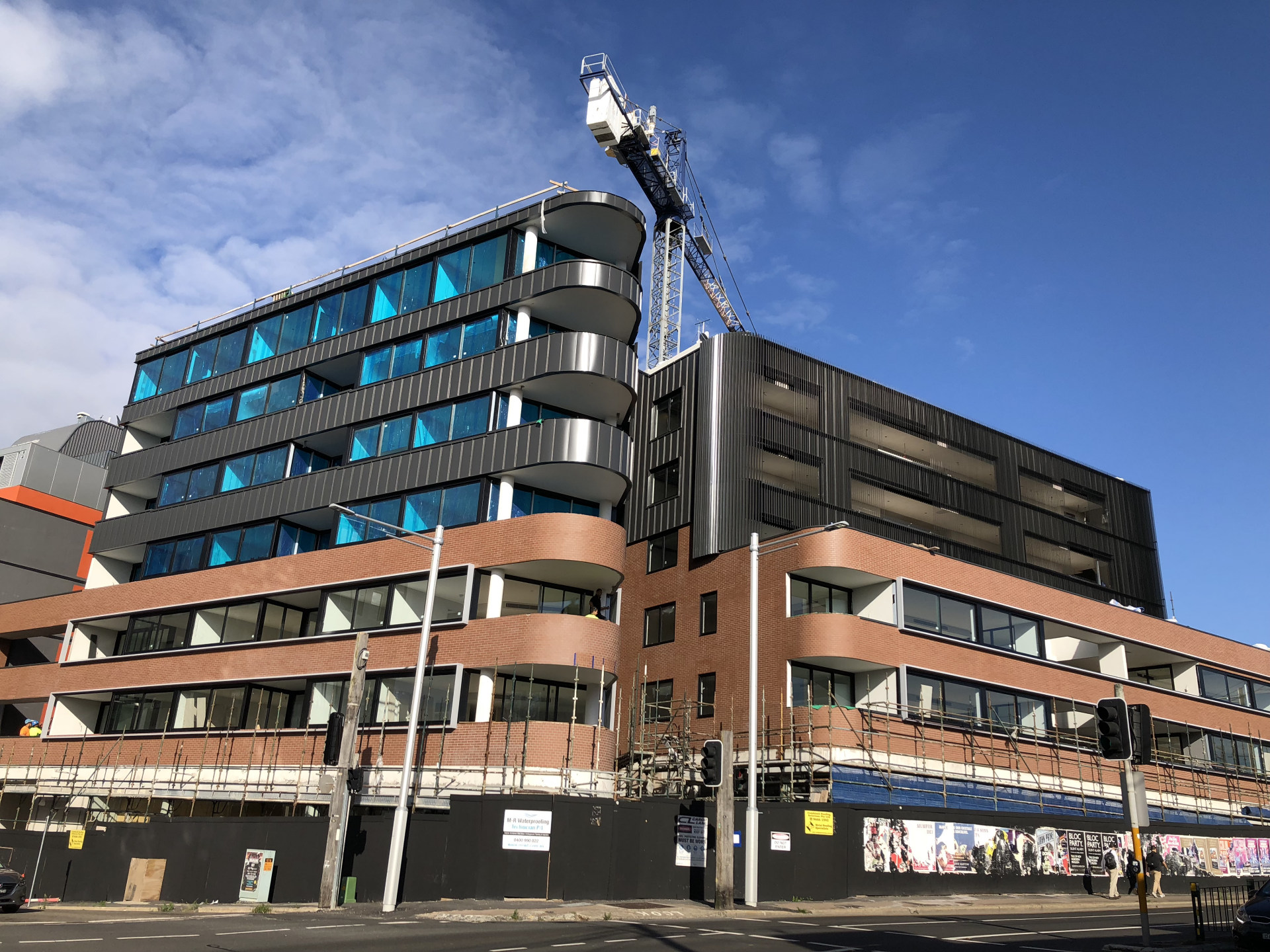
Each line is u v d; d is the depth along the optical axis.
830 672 36.56
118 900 28.36
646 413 45.28
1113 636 44.62
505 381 36.25
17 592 52.66
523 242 38.38
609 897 25.80
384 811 32.97
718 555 39.22
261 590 38.81
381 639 34.88
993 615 40.09
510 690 33.62
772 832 27.89
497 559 33.75
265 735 35.81
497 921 21.17
